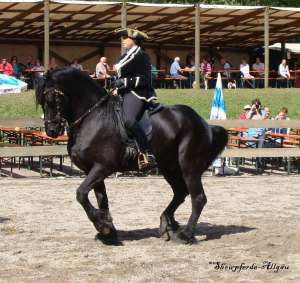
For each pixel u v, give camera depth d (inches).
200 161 440.1
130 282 335.0
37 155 764.0
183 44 1747.0
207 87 1423.5
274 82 1590.8
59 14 1330.0
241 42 1761.8
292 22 1489.9
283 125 812.0
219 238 446.9
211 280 339.6
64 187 693.9
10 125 759.1
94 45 1684.3
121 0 2036.2
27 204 586.6
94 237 446.6
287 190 687.1
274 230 473.7
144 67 423.5
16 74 1317.7
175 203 453.4
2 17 1352.1
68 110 419.8
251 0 2220.7
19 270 358.6
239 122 796.6
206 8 1309.1
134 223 502.3
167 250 410.3
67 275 348.2
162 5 1266.0
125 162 425.4
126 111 421.1
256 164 860.0
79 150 418.9
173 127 431.8
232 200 618.5
